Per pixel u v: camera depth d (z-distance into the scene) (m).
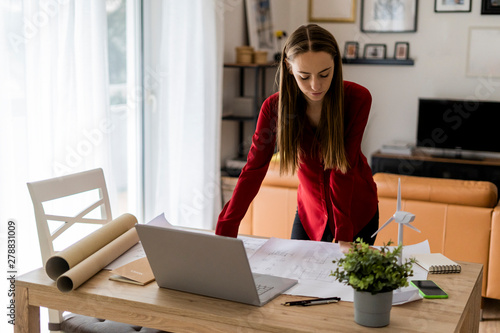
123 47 3.67
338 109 1.91
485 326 3.18
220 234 1.95
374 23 6.18
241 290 1.47
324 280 1.63
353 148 2.00
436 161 5.79
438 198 3.10
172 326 1.48
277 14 6.04
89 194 3.03
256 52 5.15
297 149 2.06
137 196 3.91
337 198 2.01
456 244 3.07
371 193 2.21
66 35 2.80
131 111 3.78
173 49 4.02
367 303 1.34
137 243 1.96
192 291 1.56
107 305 1.55
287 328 1.35
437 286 1.59
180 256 1.50
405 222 1.53
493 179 5.68
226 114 5.36
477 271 1.74
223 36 4.95
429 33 6.05
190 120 4.25
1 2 2.41
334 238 2.22
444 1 5.95
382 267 1.32
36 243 2.65
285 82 1.93
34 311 1.68
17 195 2.53
